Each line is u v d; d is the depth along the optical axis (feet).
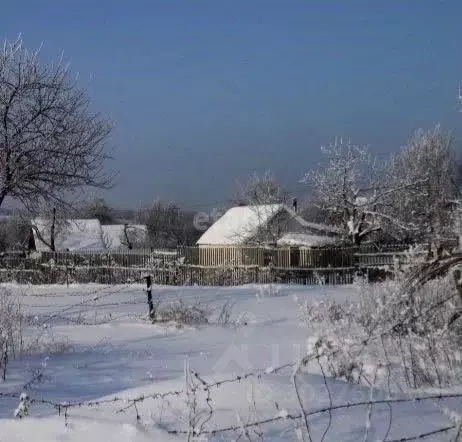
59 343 29.32
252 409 13.73
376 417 13.38
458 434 11.66
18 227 168.45
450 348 17.94
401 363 17.06
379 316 16.90
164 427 13.58
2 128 67.72
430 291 19.98
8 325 27.58
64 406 14.93
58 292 65.77
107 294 56.85
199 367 22.77
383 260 89.15
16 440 14.12
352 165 121.19
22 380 21.24
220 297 57.57
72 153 70.08
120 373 22.27
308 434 11.76
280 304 50.34
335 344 15.52
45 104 70.13
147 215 240.53
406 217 115.55
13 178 67.05
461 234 22.57
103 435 13.60
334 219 132.87
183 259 97.96
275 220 131.75
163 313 40.65
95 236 177.99
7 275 89.40
